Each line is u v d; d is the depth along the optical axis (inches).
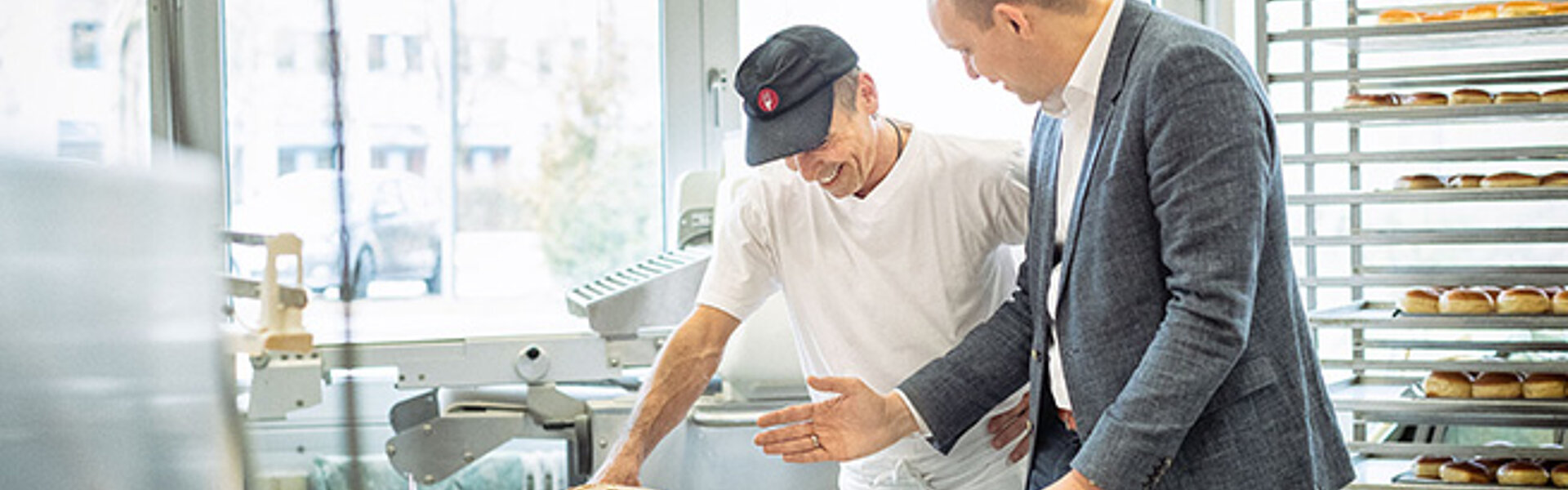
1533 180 107.2
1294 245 100.6
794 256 72.3
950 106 112.3
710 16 112.8
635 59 111.0
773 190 71.8
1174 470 57.2
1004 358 68.7
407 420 42.6
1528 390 103.4
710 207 94.0
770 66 62.3
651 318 66.2
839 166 66.1
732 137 94.3
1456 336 110.5
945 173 69.7
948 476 74.1
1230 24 116.3
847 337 72.8
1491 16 102.3
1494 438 107.7
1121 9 57.7
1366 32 99.5
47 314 14.7
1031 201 65.3
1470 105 97.9
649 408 65.5
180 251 16.8
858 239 70.9
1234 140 53.7
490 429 48.9
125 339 15.7
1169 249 54.9
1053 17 57.1
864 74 66.2
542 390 59.2
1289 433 56.9
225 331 18.1
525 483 55.2
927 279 71.0
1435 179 108.1
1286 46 116.2
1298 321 60.0
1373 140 116.7
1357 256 112.3
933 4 59.5
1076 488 55.7
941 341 72.1
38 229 14.7
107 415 15.4
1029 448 67.1
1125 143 56.5
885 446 66.9
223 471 17.7
